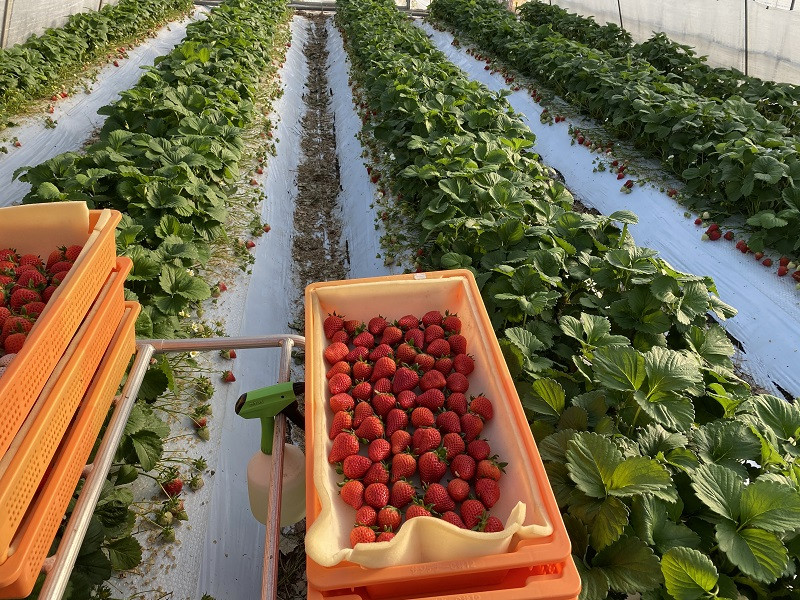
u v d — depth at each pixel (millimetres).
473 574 717
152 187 2418
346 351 1105
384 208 3100
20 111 3750
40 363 795
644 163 3721
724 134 3312
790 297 2523
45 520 761
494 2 7566
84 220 1105
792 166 2865
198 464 1665
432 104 3475
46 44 4480
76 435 870
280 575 1549
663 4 5840
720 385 1372
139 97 3324
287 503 1099
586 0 7199
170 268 2094
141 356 1147
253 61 4836
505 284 1837
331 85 5984
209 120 3289
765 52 4793
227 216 2936
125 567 1329
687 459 1121
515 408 912
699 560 897
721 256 2846
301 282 2971
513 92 5129
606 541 945
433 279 1187
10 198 3021
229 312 2326
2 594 697
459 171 2545
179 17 7297
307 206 3709
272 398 1029
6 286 1035
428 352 1122
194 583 1413
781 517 936
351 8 7207
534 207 2326
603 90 4184
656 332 1643
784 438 1251
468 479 902
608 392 1268
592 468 1002
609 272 1812
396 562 700
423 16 8961
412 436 992
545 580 698
